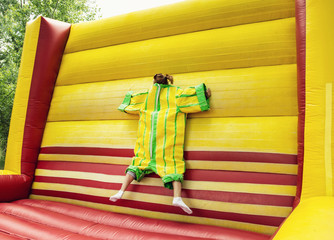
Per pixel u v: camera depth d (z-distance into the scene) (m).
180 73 3.17
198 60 3.09
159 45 3.35
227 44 2.98
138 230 2.47
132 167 2.75
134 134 3.19
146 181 2.90
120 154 3.19
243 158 2.61
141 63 3.40
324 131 2.17
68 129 3.65
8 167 3.73
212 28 3.14
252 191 2.49
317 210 1.64
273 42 2.80
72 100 3.74
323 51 2.29
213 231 2.32
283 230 1.48
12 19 11.80
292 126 2.54
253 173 2.55
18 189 3.50
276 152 2.52
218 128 2.79
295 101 2.59
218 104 2.86
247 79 2.81
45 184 3.55
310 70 2.31
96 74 3.69
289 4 2.83
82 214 2.92
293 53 2.71
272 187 2.44
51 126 3.83
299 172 2.29
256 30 2.90
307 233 1.31
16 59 11.48
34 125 3.75
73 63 3.90
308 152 2.21
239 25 3.02
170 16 3.35
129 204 2.91
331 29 2.30
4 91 10.34
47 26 3.94
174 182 2.56
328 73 2.24
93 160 3.33
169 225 2.50
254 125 2.67
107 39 3.73
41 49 3.88
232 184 2.57
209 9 3.15
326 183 2.09
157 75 2.97
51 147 3.68
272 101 2.66
